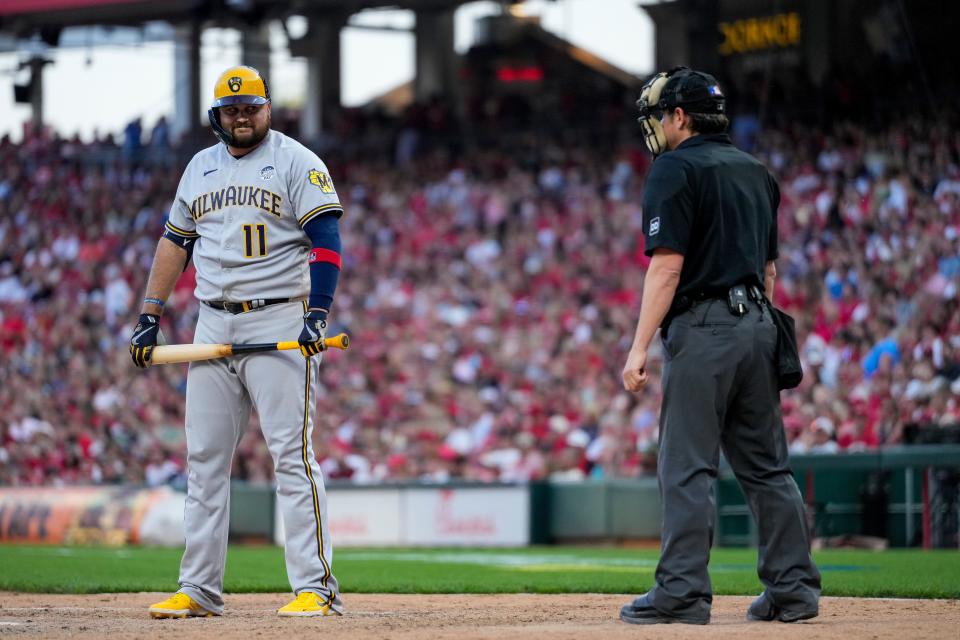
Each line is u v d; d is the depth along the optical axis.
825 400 64.56
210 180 23.12
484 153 104.31
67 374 93.88
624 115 101.75
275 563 45.59
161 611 22.28
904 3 80.62
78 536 63.12
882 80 83.06
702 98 20.64
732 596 27.89
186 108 113.75
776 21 89.25
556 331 85.44
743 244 20.17
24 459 87.56
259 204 22.75
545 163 101.00
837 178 82.06
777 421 20.44
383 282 96.81
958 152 77.25
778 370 20.42
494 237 97.38
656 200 19.97
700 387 19.88
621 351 79.56
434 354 87.44
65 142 114.19
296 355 22.55
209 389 22.94
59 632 19.41
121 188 110.75
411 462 75.62
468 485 64.00
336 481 66.75
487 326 89.19
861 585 30.23
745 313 20.09
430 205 102.06
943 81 80.12
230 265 22.84
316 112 114.94
